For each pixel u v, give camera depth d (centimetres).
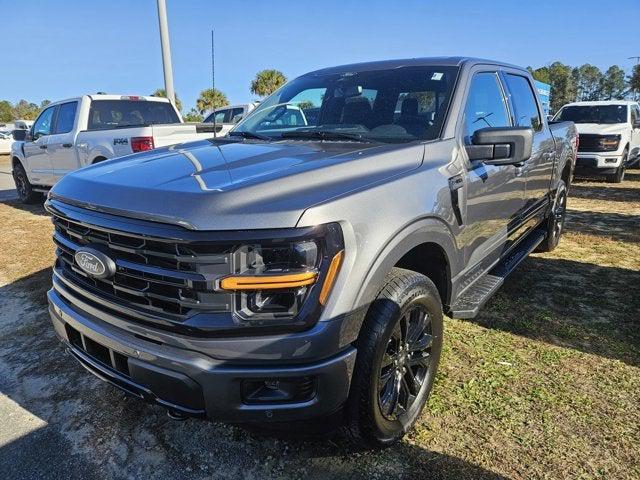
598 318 387
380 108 314
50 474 234
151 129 677
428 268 279
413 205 228
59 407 285
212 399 189
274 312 183
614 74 10069
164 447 250
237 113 1225
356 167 227
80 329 226
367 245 200
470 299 310
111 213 201
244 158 245
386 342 213
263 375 185
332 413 203
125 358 209
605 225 711
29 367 330
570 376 303
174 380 191
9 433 263
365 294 199
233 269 180
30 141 934
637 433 250
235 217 180
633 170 1439
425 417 264
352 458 237
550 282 467
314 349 185
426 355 258
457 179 271
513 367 313
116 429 265
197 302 185
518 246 451
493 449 240
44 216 851
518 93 405
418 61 346
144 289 198
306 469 231
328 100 339
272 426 206
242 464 237
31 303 441
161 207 188
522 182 385
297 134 315
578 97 10144
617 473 224
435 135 284
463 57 344
